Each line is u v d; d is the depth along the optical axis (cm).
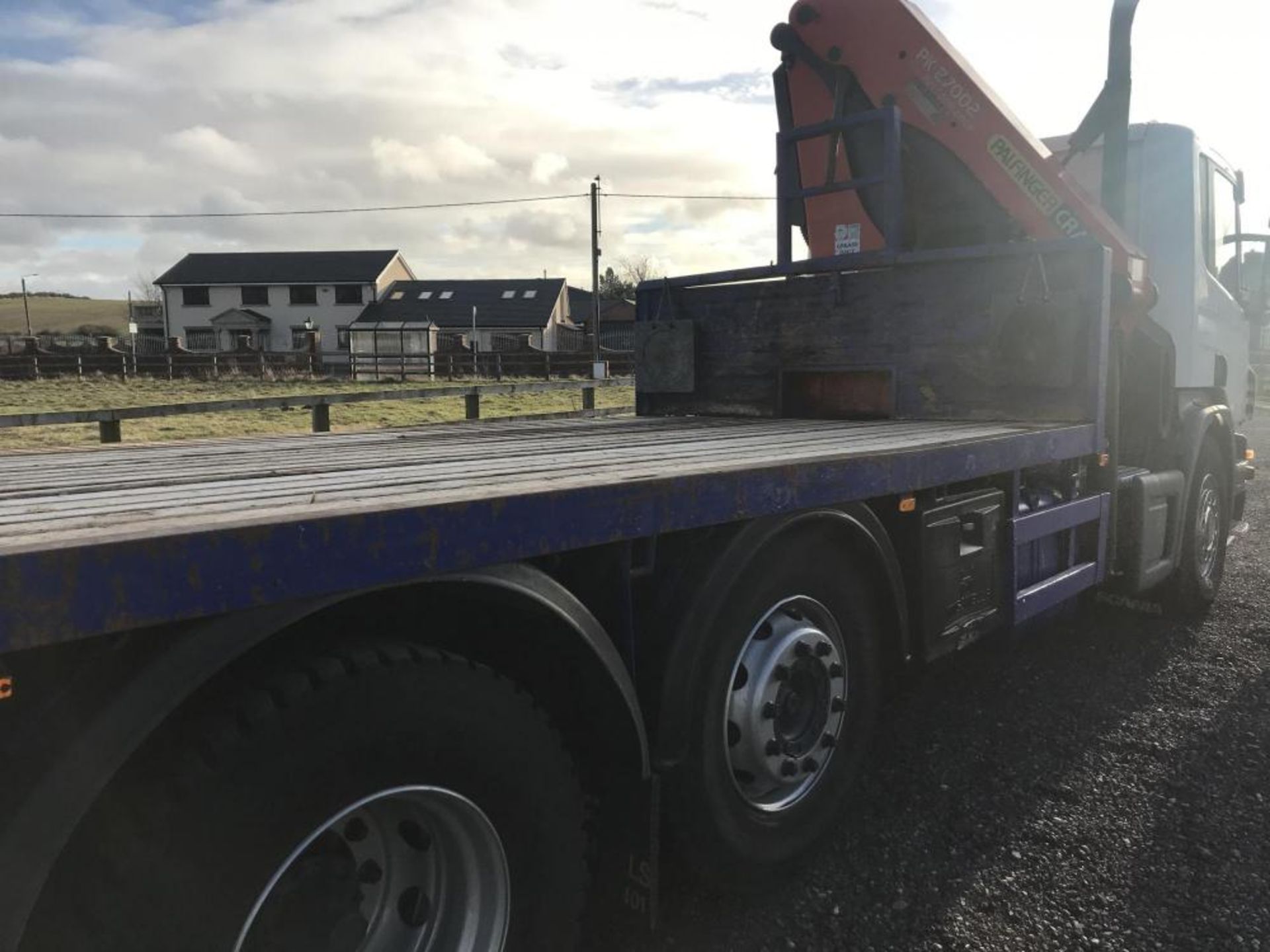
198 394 2283
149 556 132
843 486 263
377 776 165
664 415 561
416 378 3016
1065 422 408
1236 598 588
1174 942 250
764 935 254
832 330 484
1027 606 361
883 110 464
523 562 196
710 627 238
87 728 141
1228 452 567
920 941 252
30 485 220
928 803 325
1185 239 520
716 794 249
